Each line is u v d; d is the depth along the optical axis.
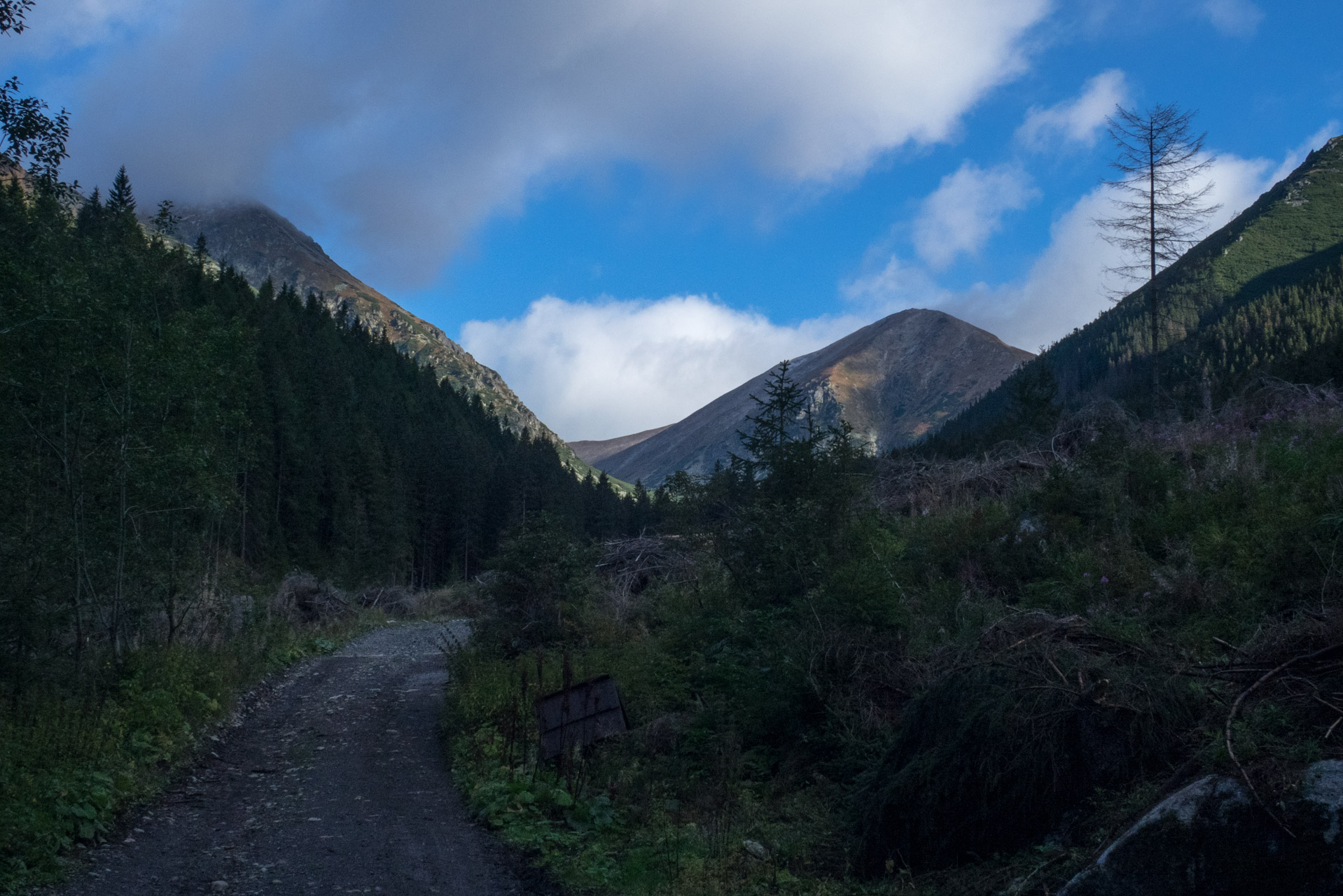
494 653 15.55
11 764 7.53
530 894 6.23
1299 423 11.52
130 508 12.91
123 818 7.87
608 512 86.38
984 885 4.75
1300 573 7.39
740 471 13.16
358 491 63.59
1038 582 9.68
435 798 8.98
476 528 75.19
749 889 5.64
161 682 11.37
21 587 10.64
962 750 5.52
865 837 5.89
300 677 17.53
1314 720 4.36
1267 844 3.66
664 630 13.55
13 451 11.51
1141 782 4.73
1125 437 12.84
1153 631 7.58
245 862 6.92
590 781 8.67
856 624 9.20
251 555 47.47
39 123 9.45
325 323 109.88
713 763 8.45
